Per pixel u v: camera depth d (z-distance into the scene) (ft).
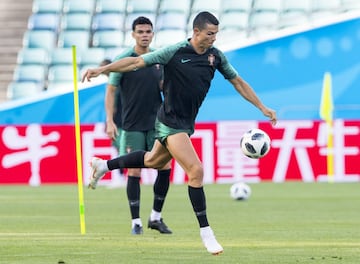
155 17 248.32
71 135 193.36
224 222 110.11
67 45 245.04
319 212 125.08
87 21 248.93
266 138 82.43
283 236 93.09
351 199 149.28
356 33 212.23
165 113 77.87
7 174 193.77
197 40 76.74
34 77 239.71
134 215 95.50
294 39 211.82
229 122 192.65
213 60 78.02
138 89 96.84
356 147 193.36
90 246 83.46
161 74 98.07
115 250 80.12
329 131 193.36
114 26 247.09
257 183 190.60
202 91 77.87
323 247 82.79
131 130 97.55
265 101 212.23
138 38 94.68
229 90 208.03
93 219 115.03
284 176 193.98
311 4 244.63
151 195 161.89
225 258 74.43
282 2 244.63
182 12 247.50
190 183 75.66
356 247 82.74
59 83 236.63
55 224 108.06
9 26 254.88
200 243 85.81
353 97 212.64
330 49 212.43
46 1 253.85
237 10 245.04
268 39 211.82
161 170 95.04
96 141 191.31
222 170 193.36
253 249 81.15
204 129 192.75
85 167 191.93
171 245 84.12
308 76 212.23
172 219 114.01
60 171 193.77
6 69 247.29
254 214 122.01
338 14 216.74
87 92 205.16
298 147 193.47
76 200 151.02
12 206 138.51
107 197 158.51
